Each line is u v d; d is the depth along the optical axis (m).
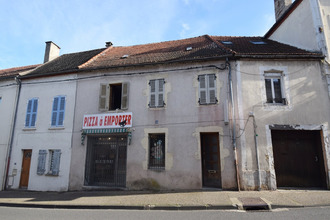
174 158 8.99
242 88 8.94
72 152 10.09
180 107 9.38
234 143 8.45
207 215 5.76
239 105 8.80
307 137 8.73
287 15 11.23
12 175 10.66
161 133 9.48
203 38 12.84
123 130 9.64
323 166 8.32
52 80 11.30
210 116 8.99
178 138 9.12
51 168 10.33
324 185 8.22
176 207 6.52
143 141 9.43
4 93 11.93
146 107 9.73
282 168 8.58
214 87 9.21
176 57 10.02
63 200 7.77
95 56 12.39
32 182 10.28
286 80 8.89
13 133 11.20
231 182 8.28
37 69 12.68
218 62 9.39
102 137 10.16
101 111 10.21
